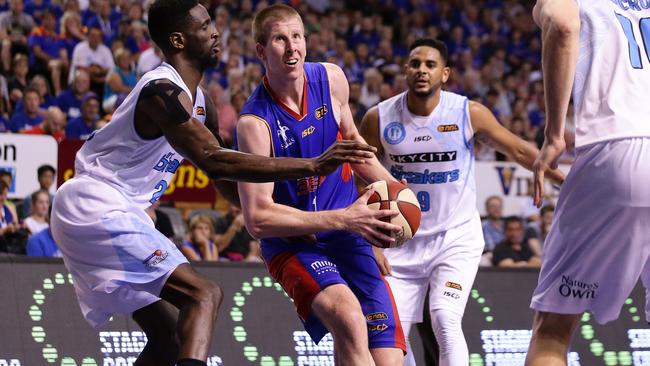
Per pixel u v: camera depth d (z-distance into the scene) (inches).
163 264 178.9
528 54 664.4
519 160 258.5
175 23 183.3
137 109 175.2
